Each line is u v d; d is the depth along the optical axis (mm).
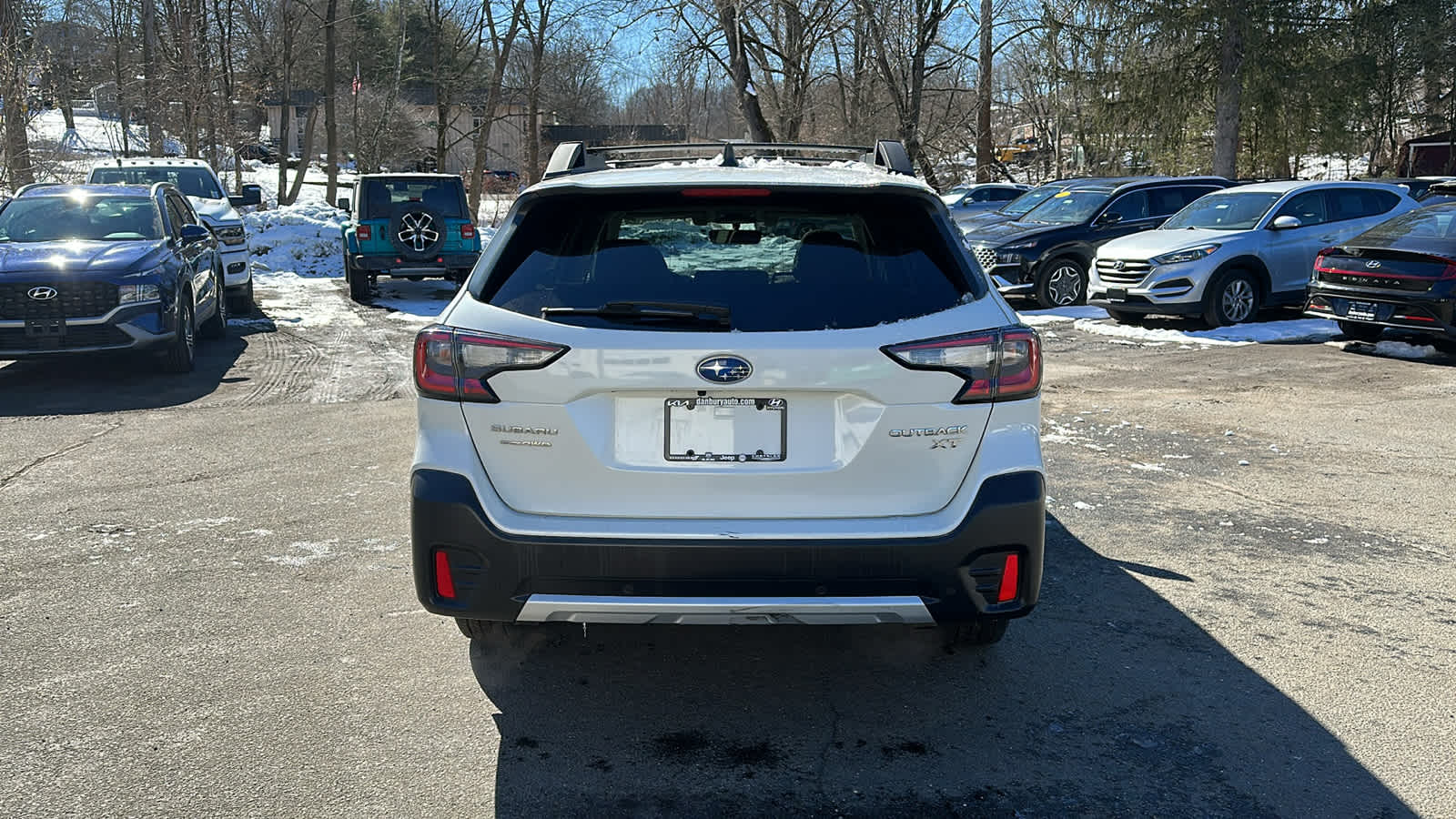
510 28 32781
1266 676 3758
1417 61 30547
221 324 12297
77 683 3689
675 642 4070
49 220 10406
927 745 3285
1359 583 4668
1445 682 3703
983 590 3148
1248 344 11664
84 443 7219
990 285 3312
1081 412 8242
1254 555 5031
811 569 3066
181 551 5039
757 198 3312
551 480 3129
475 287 3279
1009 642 4051
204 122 31156
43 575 4734
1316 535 5328
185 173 16281
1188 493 6070
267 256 21766
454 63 36938
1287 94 26266
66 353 9125
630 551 3061
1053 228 15180
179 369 9961
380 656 3916
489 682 3717
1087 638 4090
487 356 3119
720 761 3197
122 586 4605
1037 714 3482
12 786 3041
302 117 62438
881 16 26750
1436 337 10422
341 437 7355
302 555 4988
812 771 3137
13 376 9953
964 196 25984
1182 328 13094
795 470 3092
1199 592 4559
